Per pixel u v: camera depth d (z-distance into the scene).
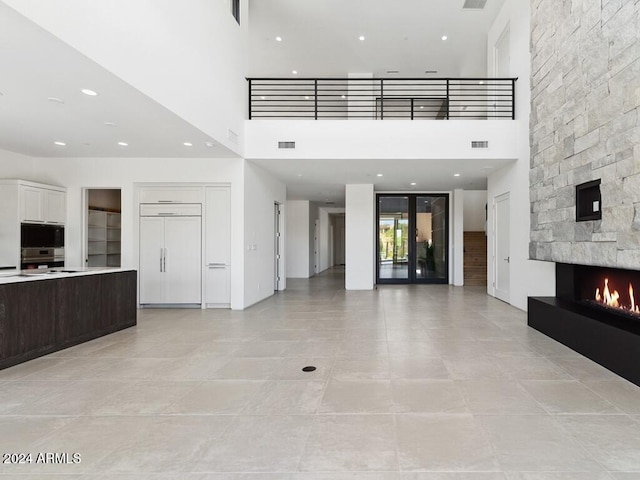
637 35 3.19
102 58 3.09
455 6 7.31
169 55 4.16
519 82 6.44
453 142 6.52
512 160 6.66
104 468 2.00
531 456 2.08
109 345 4.45
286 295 8.68
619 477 1.89
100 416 2.61
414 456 2.09
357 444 2.22
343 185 9.83
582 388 3.05
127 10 3.42
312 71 9.95
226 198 6.84
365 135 6.55
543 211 5.09
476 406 2.73
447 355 3.96
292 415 2.61
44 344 4.04
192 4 4.70
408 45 8.70
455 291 9.32
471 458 2.07
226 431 2.39
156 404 2.80
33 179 6.76
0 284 3.59
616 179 3.50
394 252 11.16
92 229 8.14
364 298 8.16
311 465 2.01
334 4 7.25
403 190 10.87
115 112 4.24
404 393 2.98
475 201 13.30
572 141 4.32
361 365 3.67
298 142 6.60
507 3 7.00
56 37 2.63
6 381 3.29
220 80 5.58
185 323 5.66
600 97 3.75
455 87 10.45
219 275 6.88
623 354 3.28
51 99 3.83
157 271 6.91
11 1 2.27
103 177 6.78
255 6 7.30
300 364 3.71
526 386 3.10
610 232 3.59
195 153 6.34
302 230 12.91
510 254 7.03
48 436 2.34
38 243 6.15
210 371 3.53
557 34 4.68
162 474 1.94
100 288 4.87
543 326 4.84
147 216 6.90
